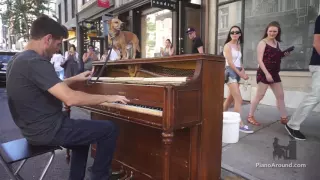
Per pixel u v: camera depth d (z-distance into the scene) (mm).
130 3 8844
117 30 4832
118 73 2635
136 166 2504
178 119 1695
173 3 6898
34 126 1806
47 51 1910
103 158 1994
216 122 2066
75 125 1879
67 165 2949
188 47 7086
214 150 2086
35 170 2811
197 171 1987
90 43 12945
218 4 6477
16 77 1769
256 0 5742
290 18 5203
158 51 8406
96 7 11961
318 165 2547
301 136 3271
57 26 1919
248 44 5961
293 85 5094
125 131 2605
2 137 3914
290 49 3711
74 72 8375
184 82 1799
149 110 1745
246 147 3066
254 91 5664
